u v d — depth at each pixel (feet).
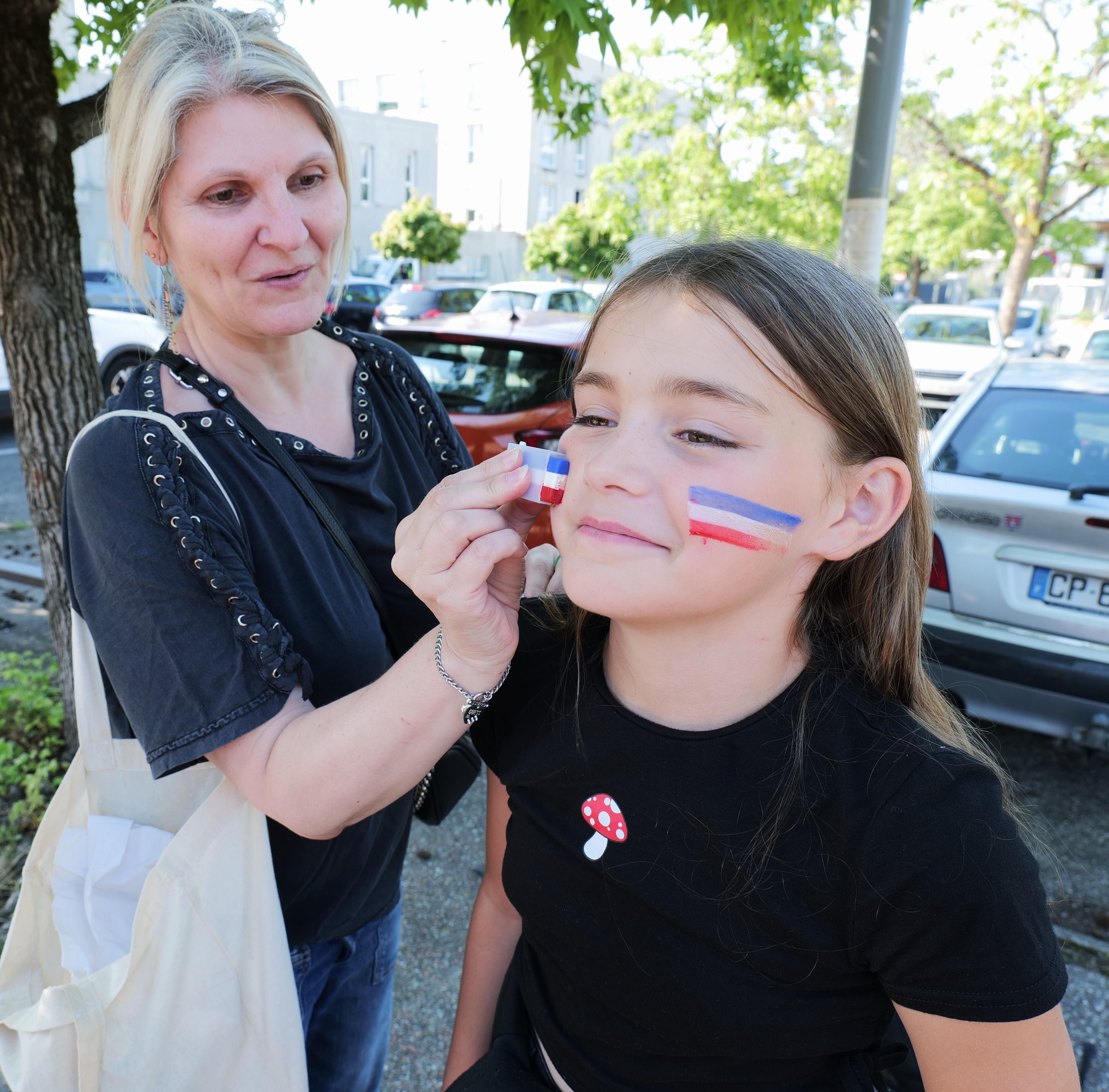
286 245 3.51
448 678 2.81
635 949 2.80
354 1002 4.47
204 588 3.16
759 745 2.63
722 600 2.41
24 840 8.70
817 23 14.29
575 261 78.69
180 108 3.31
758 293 2.40
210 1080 3.37
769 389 2.37
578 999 2.98
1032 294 107.86
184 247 3.56
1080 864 9.16
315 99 3.59
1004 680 9.60
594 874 2.87
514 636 2.83
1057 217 50.44
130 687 3.20
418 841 9.38
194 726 3.11
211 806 3.30
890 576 2.84
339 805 2.95
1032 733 11.85
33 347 8.71
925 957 2.38
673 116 57.26
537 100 11.41
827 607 2.86
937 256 60.54
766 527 2.34
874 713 2.62
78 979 3.31
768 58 14.48
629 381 2.47
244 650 3.14
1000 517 9.62
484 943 3.79
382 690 2.93
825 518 2.56
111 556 3.17
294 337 4.05
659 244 2.93
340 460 3.97
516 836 3.18
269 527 3.61
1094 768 11.00
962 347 35.35
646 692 2.76
